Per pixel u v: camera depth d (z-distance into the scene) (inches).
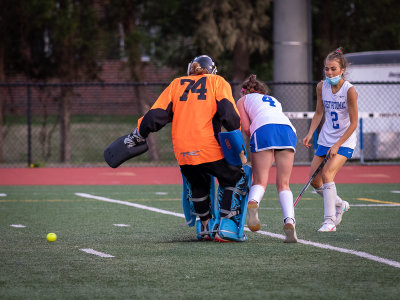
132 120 4680.1
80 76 3216.0
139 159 3277.6
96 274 792.3
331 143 1137.4
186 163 1011.3
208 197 1048.8
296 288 716.7
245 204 1033.5
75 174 2469.2
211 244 1013.8
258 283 741.3
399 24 3388.3
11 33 3095.5
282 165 1032.2
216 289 713.6
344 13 3437.5
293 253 927.0
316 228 1185.4
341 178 2255.2
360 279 759.1
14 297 683.4
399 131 2896.2
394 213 1407.5
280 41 2856.8
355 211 1440.7
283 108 2834.6
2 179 2294.5
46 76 3206.2
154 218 1352.1
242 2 3056.1
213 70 1067.9
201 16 3031.5
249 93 1081.4
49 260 883.4
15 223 1278.3
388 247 975.6
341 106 1112.8
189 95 1015.6
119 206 1561.3
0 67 3115.2
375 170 2524.6
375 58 2878.9
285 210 1017.5
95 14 3120.1
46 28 3117.6
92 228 1209.4
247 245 999.6
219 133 989.2
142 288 719.7
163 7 3154.5
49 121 4503.0
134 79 3216.0
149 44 3164.4
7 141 3887.8
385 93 2866.6
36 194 1835.6
